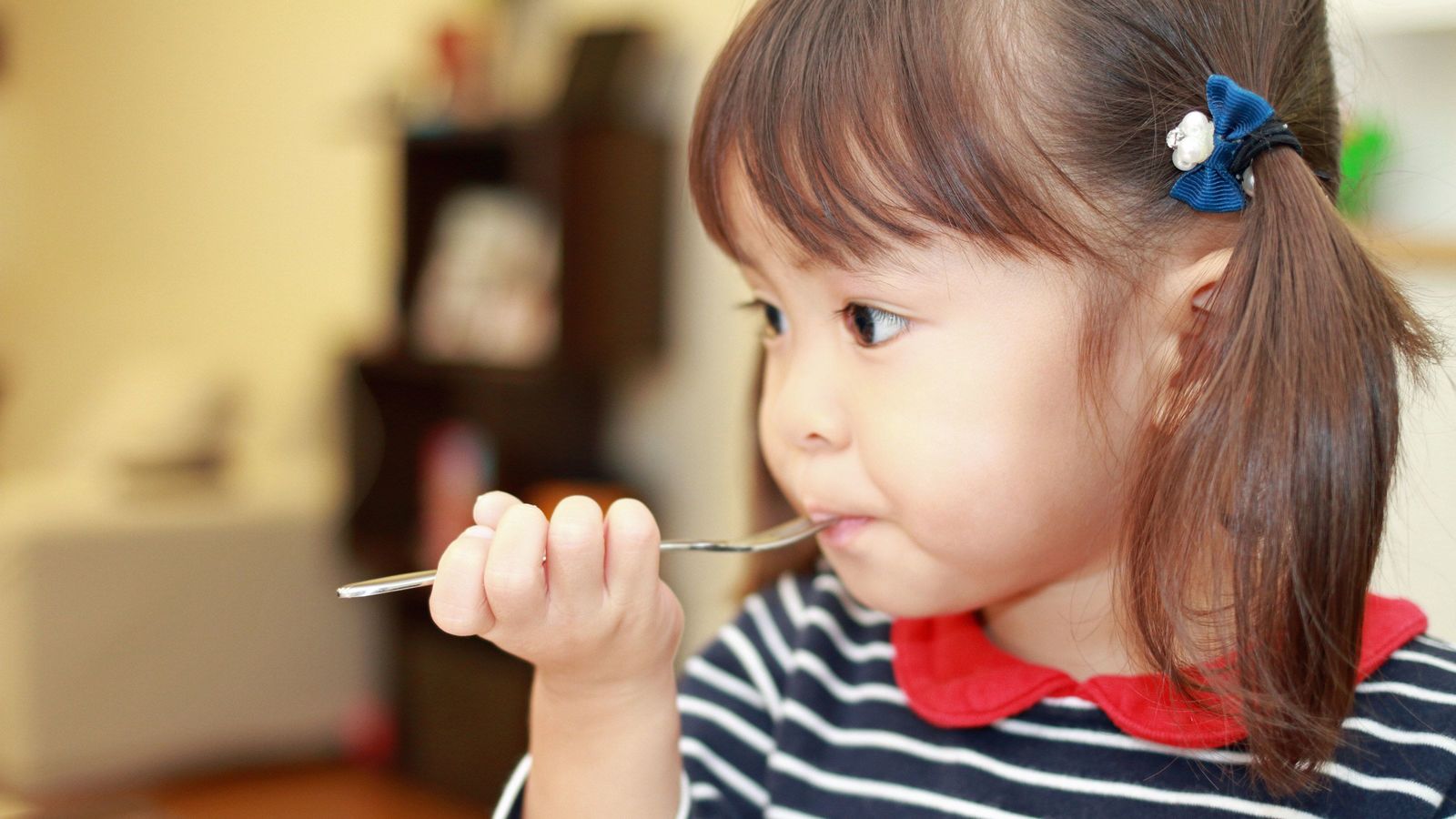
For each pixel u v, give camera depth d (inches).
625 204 82.9
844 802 28.1
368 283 114.0
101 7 156.0
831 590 32.6
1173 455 21.4
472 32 98.7
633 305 83.6
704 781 29.9
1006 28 22.2
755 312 32.4
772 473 28.6
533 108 91.4
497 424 94.0
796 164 22.5
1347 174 36.4
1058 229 21.8
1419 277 41.1
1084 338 22.3
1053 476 22.7
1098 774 25.3
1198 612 21.5
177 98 142.6
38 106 170.2
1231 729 23.9
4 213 176.6
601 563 21.8
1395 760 23.0
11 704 91.8
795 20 23.5
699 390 83.7
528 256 89.4
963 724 27.0
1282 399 20.7
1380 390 21.1
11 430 141.4
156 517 97.3
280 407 119.2
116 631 94.7
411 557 97.3
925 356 22.5
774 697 31.9
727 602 36.4
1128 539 22.9
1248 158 22.5
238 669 99.7
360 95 116.8
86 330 142.3
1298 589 20.5
